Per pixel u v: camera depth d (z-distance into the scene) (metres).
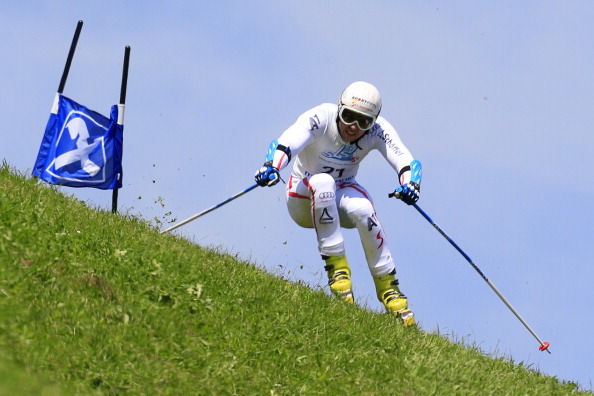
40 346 20.11
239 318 25.12
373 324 27.84
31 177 31.84
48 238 24.91
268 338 24.64
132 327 22.41
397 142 32.44
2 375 17.28
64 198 31.08
